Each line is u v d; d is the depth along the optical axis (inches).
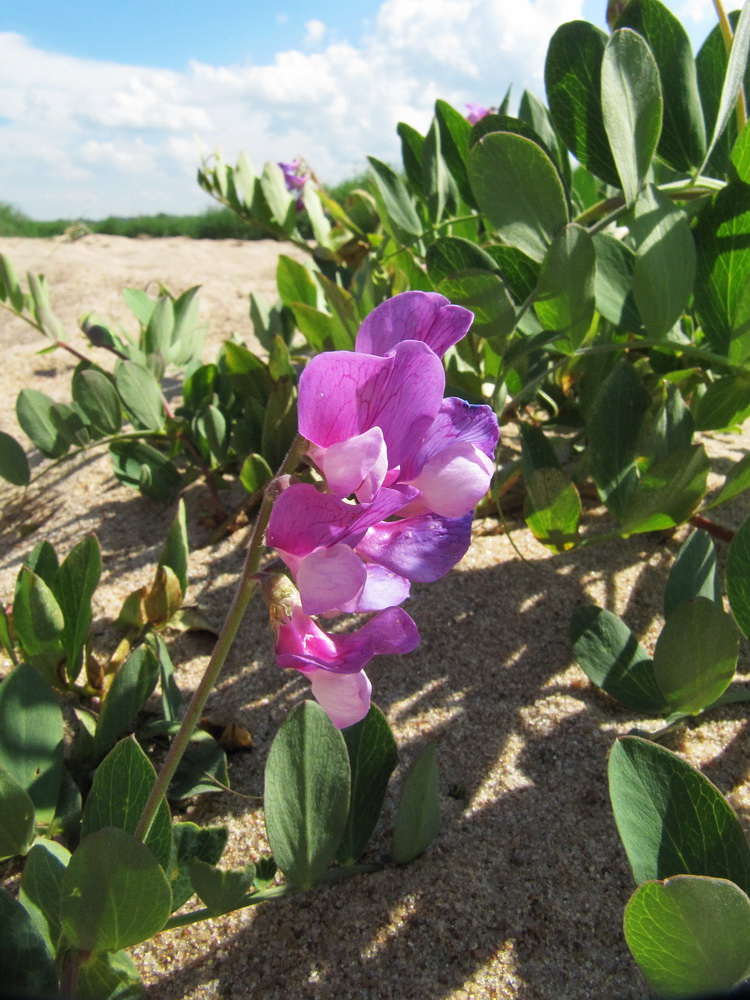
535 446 9.6
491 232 14.4
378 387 4.2
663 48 9.8
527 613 9.8
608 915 6.6
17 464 12.1
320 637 4.5
